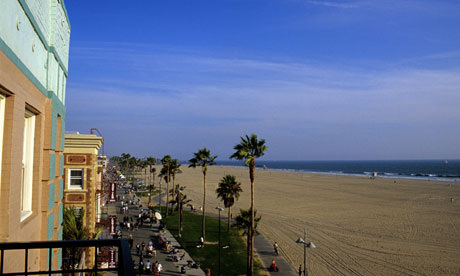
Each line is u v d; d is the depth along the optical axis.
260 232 47.84
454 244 41.03
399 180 137.88
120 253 3.85
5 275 4.42
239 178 153.12
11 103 7.06
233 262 35.19
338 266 33.97
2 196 6.87
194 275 30.83
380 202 75.88
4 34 6.61
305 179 145.50
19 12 7.51
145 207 68.06
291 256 37.28
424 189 102.81
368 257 36.53
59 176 12.30
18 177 7.48
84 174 24.48
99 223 29.27
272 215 60.47
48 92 10.45
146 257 35.59
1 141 6.93
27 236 8.69
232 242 42.69
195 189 103.75
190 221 55.03
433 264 34.03
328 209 66.62
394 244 41.25
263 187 111.12
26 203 9.53
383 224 52.25
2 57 6.22
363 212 62.94
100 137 24.67
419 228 49.41
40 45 9.55
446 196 86.06
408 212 62.69
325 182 129.50
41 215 10.20
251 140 30.61
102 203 35.25
